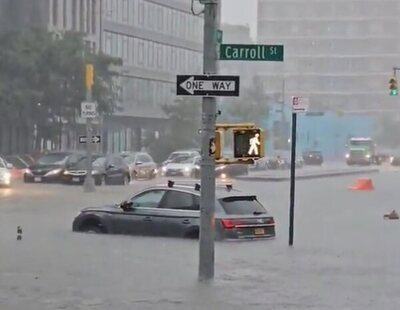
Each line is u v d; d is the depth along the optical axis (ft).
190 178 341.00
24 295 75.82
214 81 84.58
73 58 397.39
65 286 81.00
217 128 86.28
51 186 264.72
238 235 117.80
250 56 86.48
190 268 93.45
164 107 527.40
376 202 223.10
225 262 98.94
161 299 74.33
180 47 630.33
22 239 120.88
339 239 128.36
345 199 235.20
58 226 141.38
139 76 574.56
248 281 84.99
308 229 145.69
